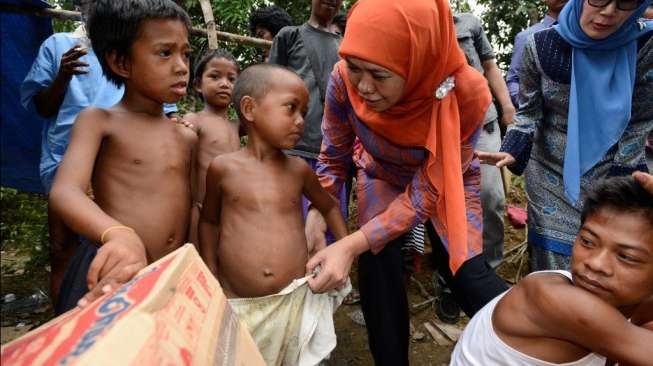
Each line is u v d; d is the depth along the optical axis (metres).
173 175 1.61
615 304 1.28
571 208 2.18
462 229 1.71
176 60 1.52
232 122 2.93
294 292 1.65
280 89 1.65
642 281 1.23
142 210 1.52
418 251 3.21
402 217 1.78
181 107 4.65
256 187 1.68
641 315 1.50
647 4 1.84
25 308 3.34
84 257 1.51
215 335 0.97
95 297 0.96
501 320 1.45
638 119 2.08
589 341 1.30
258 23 4.30
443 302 3.05
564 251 2.19
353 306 3.24
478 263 1.91
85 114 1.50
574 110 2.03
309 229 2.02
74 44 2.75
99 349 0.68
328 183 2.17
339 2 3.21
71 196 1.28
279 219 1.69
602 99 2.00
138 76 1.51
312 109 3.17
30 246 4.29
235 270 1.66
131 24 1.45
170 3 1.53
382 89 1.65
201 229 1.83
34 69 2.77
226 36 3.59
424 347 2.82
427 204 1.77
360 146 2.19
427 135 1.80
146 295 0.85
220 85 2.79
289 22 4.32
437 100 1.74
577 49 2.01
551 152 2.21
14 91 3.43
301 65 3.21
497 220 3.00
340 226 1.98
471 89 1.75
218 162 1.73
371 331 2.00
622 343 1.25
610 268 1.23
